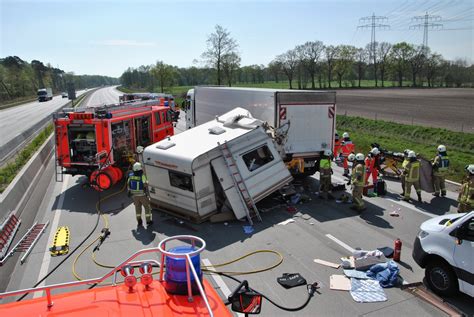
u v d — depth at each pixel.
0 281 7.23
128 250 8.78
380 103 48.91
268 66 98.62
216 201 10.69
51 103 74.25
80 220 10.76
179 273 3.64
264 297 6.70
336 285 7.08
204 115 19.47
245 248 8.76
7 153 18.75
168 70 74.06
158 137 17.58
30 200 11.80
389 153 14.34
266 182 11.09
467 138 20.25
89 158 12.73
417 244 7.09
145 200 10.10
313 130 12.90
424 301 6.54
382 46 100.31
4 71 93.31
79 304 3.42
